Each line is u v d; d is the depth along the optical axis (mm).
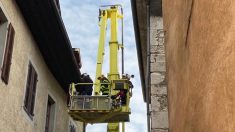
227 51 2250
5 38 7766
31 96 9398
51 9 8938
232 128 2090
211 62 2623
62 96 13219
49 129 11648
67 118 13648
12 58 8195
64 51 10898
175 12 4832
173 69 5102
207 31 2750
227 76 2227
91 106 12602
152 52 8789
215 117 2451
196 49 3178
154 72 8539
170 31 5453
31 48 9711
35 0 8570
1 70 7406
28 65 9297
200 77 2992
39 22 9438
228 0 2246
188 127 3629
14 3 8484
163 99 8203
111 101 12734
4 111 7582
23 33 9078
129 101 13094
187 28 3686
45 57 11039
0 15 7793
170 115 5500
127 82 13172
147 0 9414
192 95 3361
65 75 12555
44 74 10984
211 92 2576
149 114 8797
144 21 10477
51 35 10062
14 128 8164
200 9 2988
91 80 13148
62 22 9680
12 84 8086
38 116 10148
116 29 16062
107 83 12992
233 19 2146
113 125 13883
